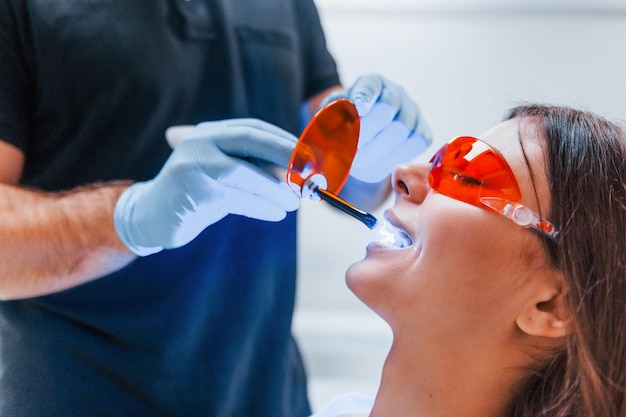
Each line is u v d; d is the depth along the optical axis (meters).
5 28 1.12
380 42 2.47
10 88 1.13
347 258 2.60
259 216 1.09
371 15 2.44
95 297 1.20
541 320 1.00
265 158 1.06
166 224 1.06
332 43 2.50
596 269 0.97
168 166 1.06
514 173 1.01
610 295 0.97
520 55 2.39
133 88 1.19
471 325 1.00
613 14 2.30
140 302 1.21
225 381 1.26
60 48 1.15
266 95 1.34
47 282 1.10
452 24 2.41
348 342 2.53
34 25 1.13
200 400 1.25
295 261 1.39
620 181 1.00
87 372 1.18
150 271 1.22
